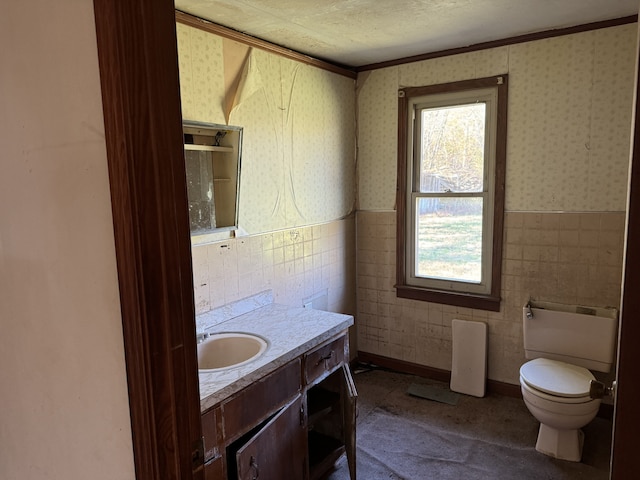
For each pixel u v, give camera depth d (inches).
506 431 104.7
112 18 27.5
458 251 126.0
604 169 102.6
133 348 31.8
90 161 31.6
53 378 41.1
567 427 90.2
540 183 110.3
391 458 95.7
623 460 26.5
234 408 64.7
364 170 136.3
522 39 107.7
